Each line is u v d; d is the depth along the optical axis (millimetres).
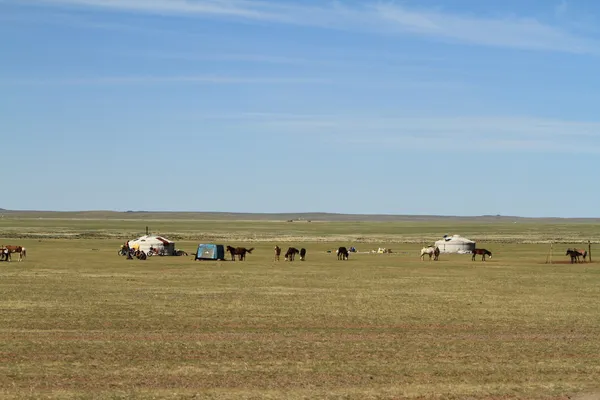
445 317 34531
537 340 28547
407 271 62219
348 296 42844
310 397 19625
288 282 51281
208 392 19984
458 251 96000
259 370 22641
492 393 20359
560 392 20578
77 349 25578
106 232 169500
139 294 42875
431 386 20969
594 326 32188
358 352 25734
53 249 93125
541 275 58750
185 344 26844
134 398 19250
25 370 22188
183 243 118562
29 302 38406
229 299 40844
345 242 130375
